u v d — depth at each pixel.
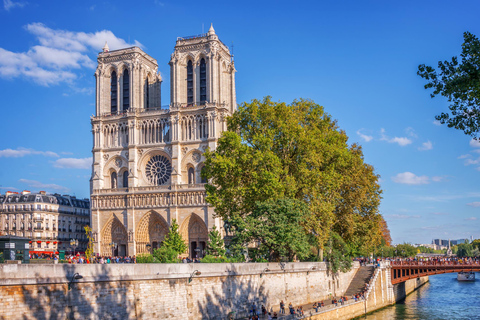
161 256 112.94
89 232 166.25
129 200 159.62
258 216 83.56
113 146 166.38
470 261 125.31
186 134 159.62
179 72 162.88
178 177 156.50
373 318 93.69
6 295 43.97
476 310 105.94
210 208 151.12
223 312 67.00
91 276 50.88
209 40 160.88
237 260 98.06
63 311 48.22
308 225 89.94
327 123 101.38
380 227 131.50
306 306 85.50
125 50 169.38
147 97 175.38
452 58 37.34
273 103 97.44
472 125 38.50
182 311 60.53
